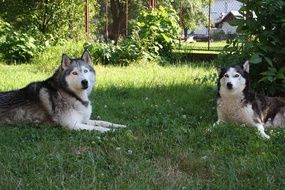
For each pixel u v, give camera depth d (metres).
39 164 2.84
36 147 3.12
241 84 3.58
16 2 9.69
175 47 8.55
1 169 2.76
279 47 4.25
